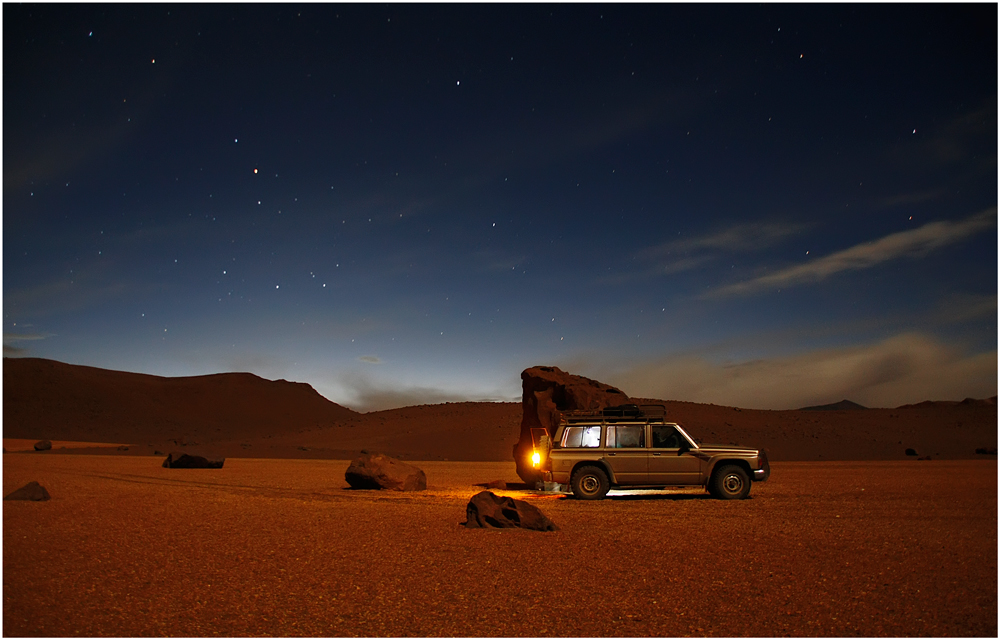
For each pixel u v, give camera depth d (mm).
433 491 19641
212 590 7070
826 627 5852
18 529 10938
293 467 31734
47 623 5934
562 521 12227
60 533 10609
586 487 16328
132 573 7836
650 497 16812
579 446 16688
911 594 6891
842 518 12461
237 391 122250
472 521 11555
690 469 16250
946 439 53438
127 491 18016
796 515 12969
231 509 14086
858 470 28266
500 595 6875
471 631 5766
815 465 33844
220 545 9633
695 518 12602
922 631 5750
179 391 115250
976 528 11156
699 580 7484
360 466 19797
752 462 16266
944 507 14109
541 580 7496
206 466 30109
